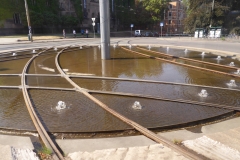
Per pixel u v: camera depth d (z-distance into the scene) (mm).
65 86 6781
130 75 8320
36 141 3490
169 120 4227
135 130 3852
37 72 8922
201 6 38031
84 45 20141
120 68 9633
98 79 7746
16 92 6199
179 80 7555
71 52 15414
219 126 4008
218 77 8008
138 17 70062
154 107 4965
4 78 7906
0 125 4113
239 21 36562
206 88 6562
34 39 32938
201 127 4004
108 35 11672
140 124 4059
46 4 51719
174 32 78812
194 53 14688
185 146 3148
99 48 18172
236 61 11336
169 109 4828
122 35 57875
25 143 3334
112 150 3029
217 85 6914
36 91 6262
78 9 58000
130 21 69938
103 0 10953
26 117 4480
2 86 6617
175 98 5613
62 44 22797
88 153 2961
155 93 6059
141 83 7172
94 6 63281
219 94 5984
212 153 2938
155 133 3736
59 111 4750
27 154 2926
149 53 14773
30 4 47406
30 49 17062
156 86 6793
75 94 5953
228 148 3053
